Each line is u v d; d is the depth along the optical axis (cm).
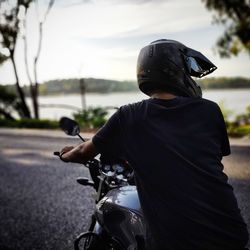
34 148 950
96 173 243
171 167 165
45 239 417
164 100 179
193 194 160
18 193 588
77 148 196
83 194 552
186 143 168
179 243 158
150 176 168
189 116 174
